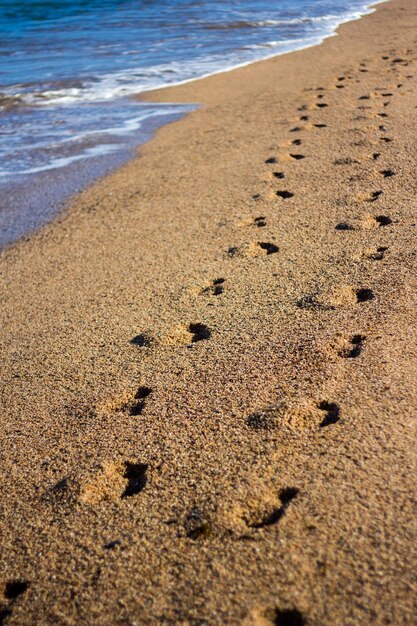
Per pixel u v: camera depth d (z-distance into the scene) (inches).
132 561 72.3
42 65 347.9
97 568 72.4
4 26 462.9
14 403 100.6
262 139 205.2
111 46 394.9
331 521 71.8
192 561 70.8
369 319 103.7
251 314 112.2
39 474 86.1
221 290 121.8
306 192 158.1
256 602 65.9
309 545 69.8
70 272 138.0
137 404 95.7
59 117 258.8
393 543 68.7
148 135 229.1
